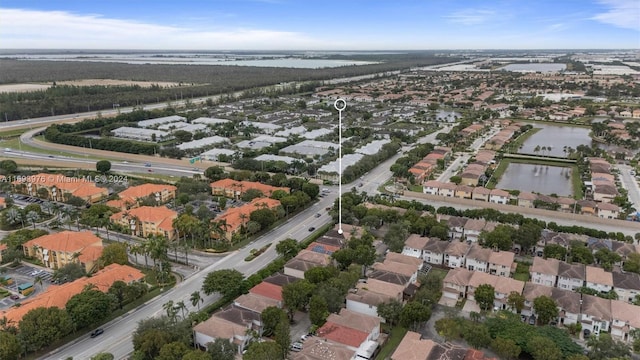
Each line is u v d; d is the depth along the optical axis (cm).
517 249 19312
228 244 19938
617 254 17350
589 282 15788
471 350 11956
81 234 18750
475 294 14750
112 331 13975
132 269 16438
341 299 14675
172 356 11475
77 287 14800
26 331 12419
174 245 18388
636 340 12319
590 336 12769
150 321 12812
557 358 11594
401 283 15638
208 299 15725
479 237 19500
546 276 16388
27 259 18762
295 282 15100
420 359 11594
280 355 11956
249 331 13075
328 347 12088
